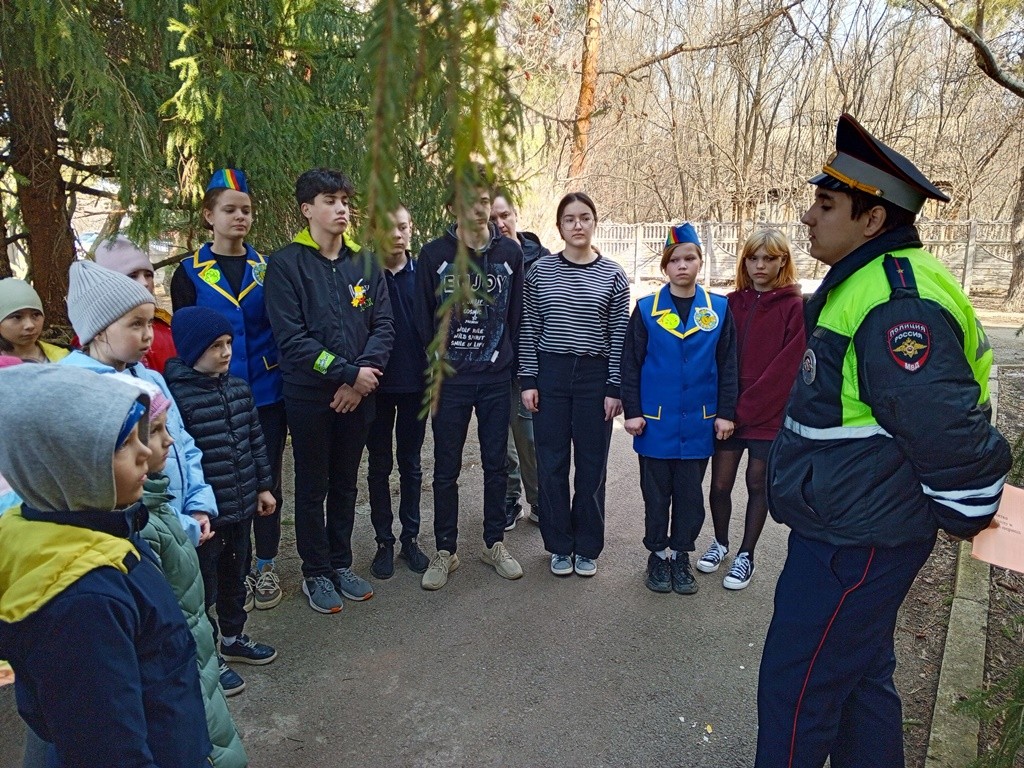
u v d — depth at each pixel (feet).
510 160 2.03
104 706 3.61
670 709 8.44
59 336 13.60
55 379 3.83
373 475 11.50
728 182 72.18
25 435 3.68
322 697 8.66
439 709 8.45
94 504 3.89
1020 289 44.70
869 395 5.27
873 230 5.69
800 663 5.86
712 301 10.48
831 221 5.79
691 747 7.84
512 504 13.83
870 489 5.44
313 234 9.82
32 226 13.66
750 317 10.75
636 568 11.91
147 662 4.05
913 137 63.10
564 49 35.60
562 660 9.39
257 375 10.36
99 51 9.93
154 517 5.28
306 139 12.59
